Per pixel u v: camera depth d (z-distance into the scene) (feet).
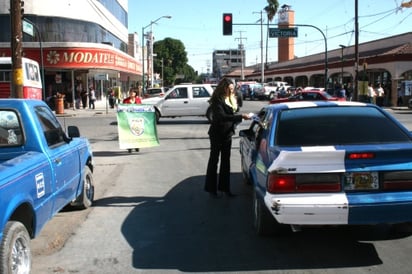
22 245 14.37
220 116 25.93
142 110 46.14
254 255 17.66
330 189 16.06
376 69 146.41
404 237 19.42
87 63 117.60
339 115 19.43
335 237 19.51
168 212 23.98
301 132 18.52
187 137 60.29
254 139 22.63
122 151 47.91
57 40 117.91
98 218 23.07
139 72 203.31
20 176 14.44
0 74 73.97
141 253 18.13
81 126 76.95
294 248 18.33
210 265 16.79
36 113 18.97
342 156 16.01
